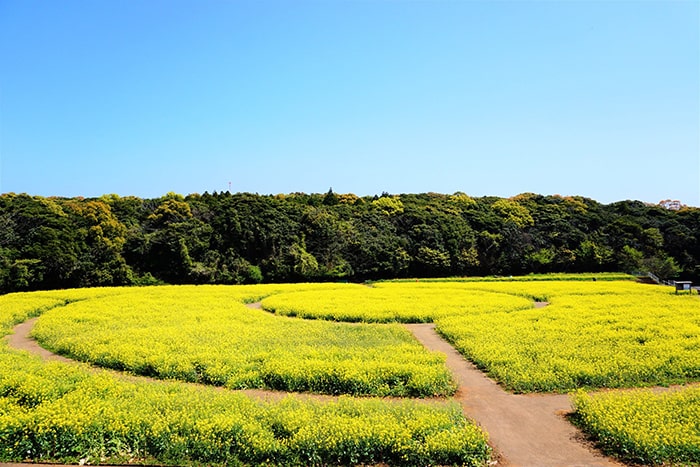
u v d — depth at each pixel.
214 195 76.75
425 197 82.75
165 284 52.69
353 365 14.39
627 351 17.00
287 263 55.38
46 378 12.96
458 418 10.46
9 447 9.26
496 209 72.25
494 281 52.41
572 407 11.94
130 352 16.89
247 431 9.45
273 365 14.61
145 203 65.44
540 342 18.70
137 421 9.82
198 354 16.45
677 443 8.97
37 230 48.66
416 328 24.39
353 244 58.00
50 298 34.47
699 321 23.83
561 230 65.19
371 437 9.18
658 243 61.53
